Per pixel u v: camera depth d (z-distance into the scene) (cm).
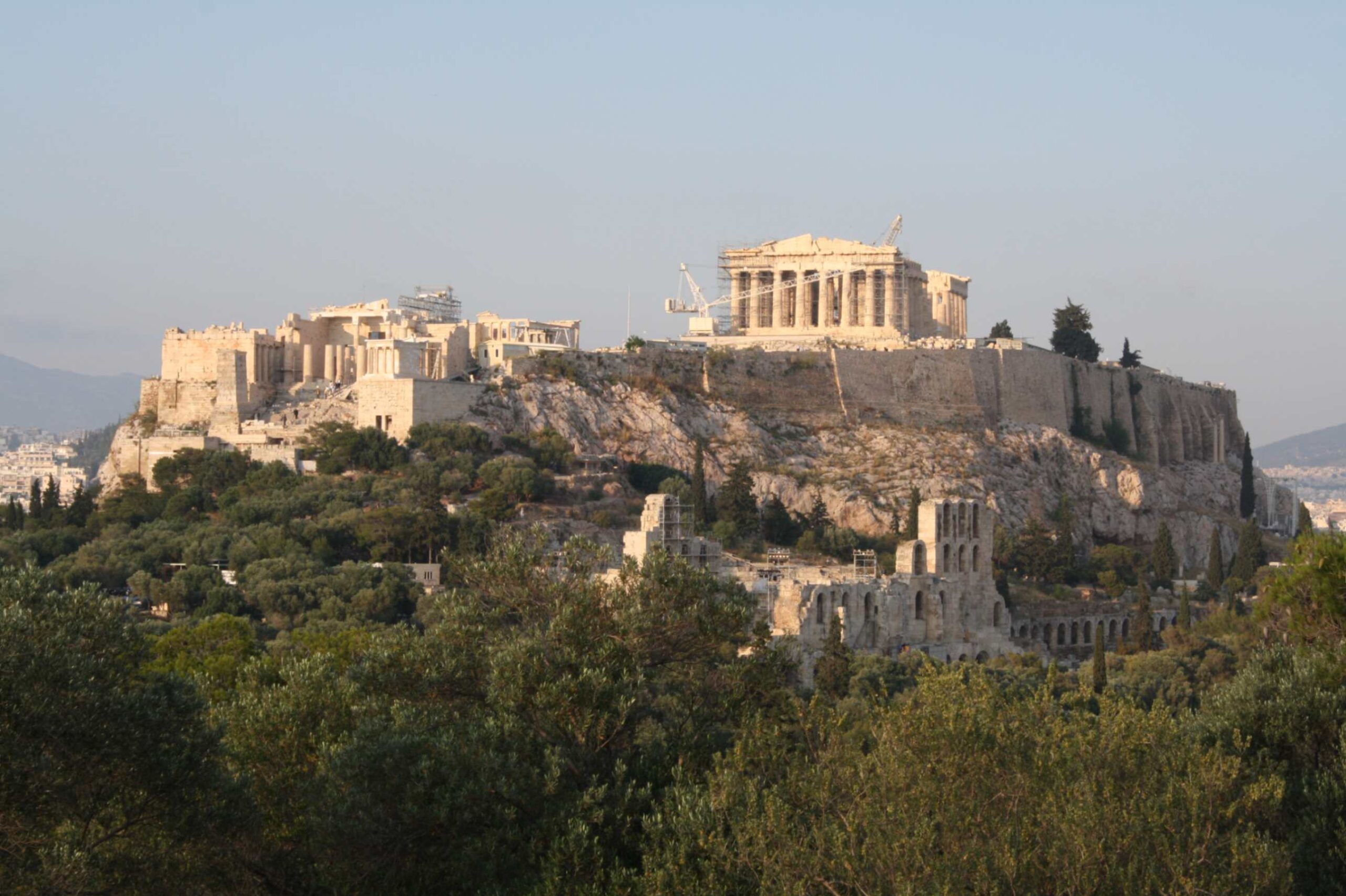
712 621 17700
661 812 15588
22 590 15662
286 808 17188
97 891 14738
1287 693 18075
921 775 14900
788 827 14638
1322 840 16138
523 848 15700
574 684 16512
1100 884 14062
